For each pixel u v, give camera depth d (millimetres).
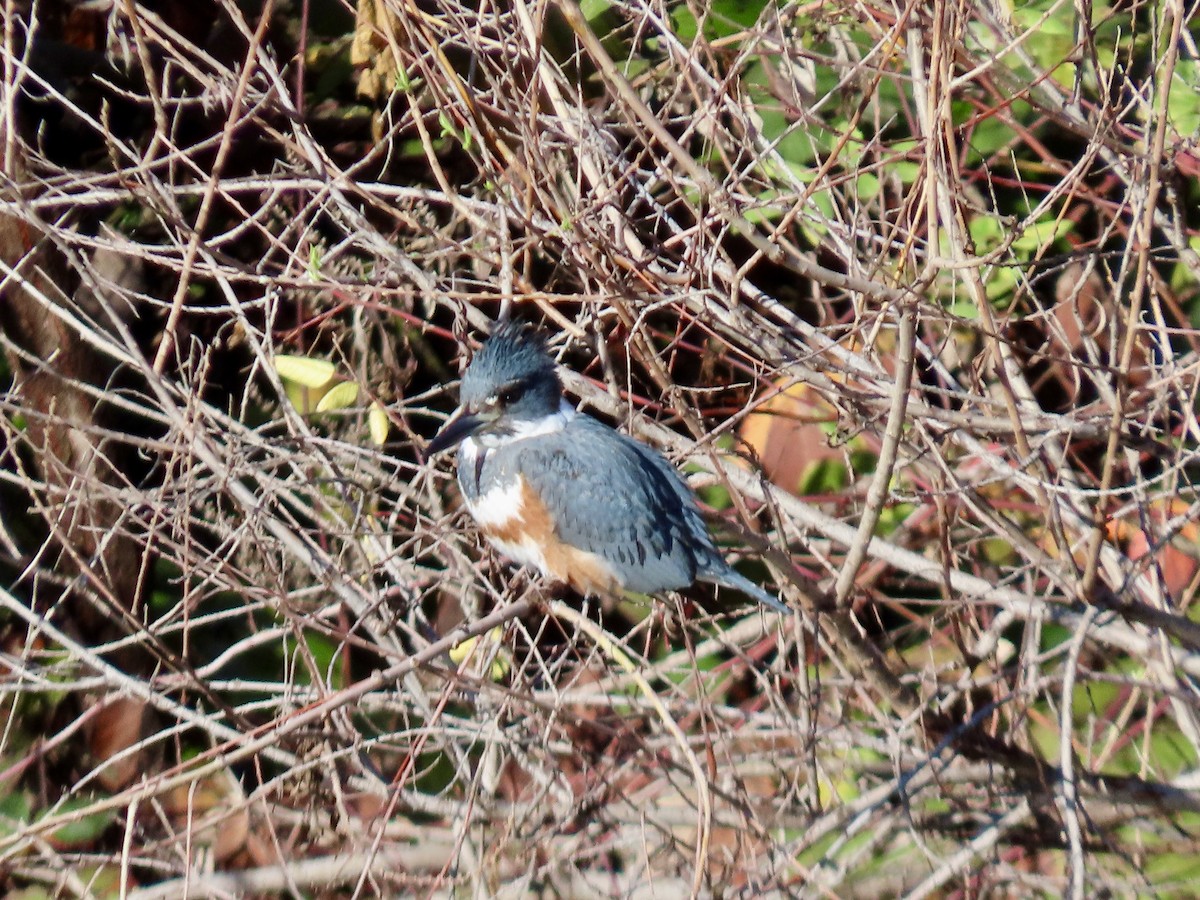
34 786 9242
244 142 10664
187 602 7102
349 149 10594
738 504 7223
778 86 8734
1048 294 10320
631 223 7461
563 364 9266
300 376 7820
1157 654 7727
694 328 9883
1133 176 7391
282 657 10008
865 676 7824
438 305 10062
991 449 8594
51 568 9797
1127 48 9219
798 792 8180
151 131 10805
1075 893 6098
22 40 10172
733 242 10250
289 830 9086
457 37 7383
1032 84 7254
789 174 7582
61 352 9273
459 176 10461
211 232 10633
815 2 8508
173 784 5953
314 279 7168
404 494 8352
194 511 9352
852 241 7547
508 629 8164
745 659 7879
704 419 9359
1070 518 8000
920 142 7211
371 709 8289
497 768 8812
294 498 7855
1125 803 7863
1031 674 7949
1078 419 8117
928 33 7102
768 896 7531
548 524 7719
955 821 8094
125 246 7496
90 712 7918
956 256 6539
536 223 7180
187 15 10711
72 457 9297
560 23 8930
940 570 8016
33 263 8656
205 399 9719
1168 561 9570
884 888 7930
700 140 9836
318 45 10688
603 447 7758
